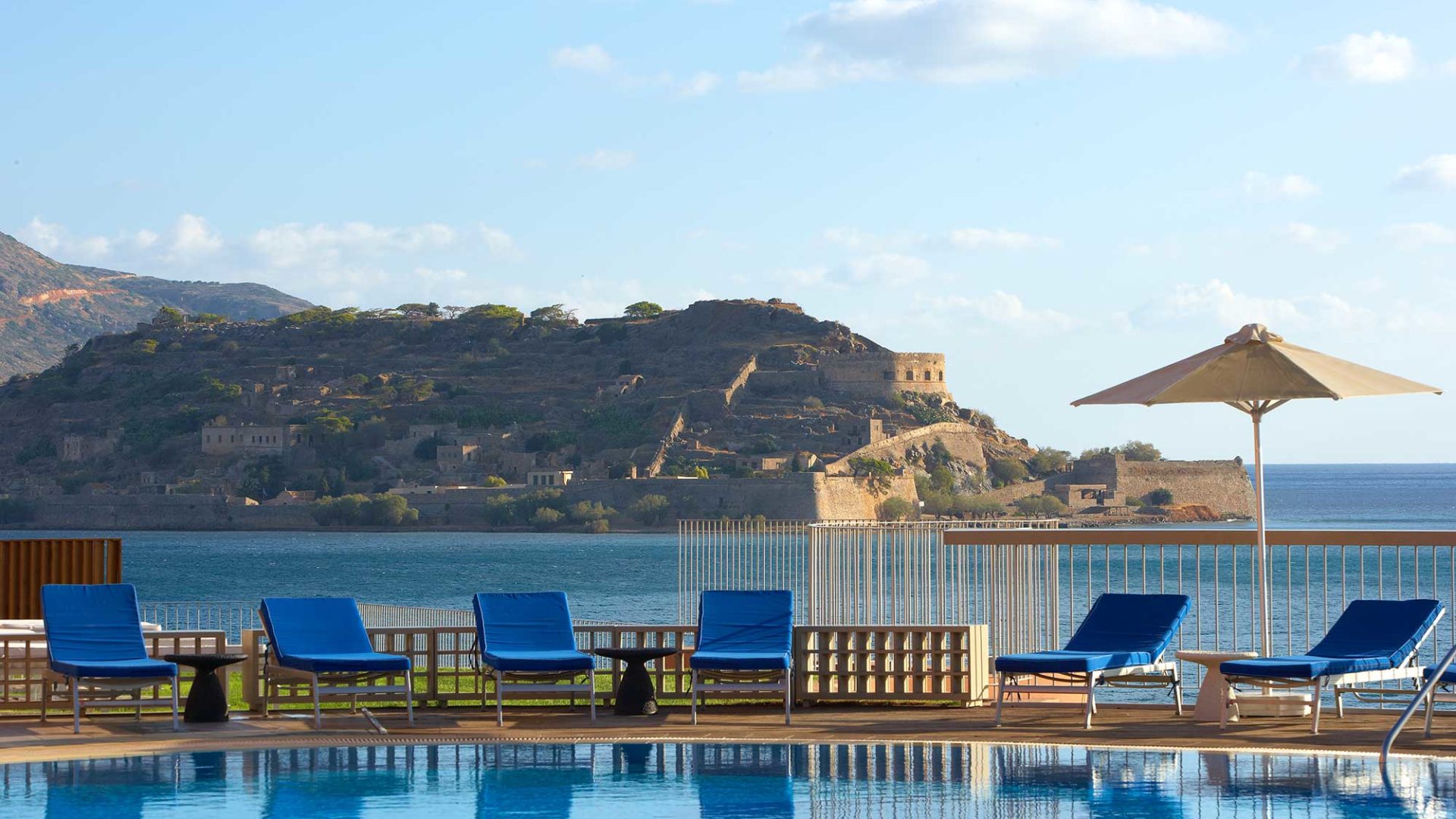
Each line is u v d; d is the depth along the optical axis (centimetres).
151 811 1052
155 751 1295
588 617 5844
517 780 1160
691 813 1041
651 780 1157
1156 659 1421
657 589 8869
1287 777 1143
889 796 1088
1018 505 19788
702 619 1502
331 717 1511
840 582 1802
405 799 1091
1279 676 1293
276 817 1031
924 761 1227
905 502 18875
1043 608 1728
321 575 11969
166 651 1773
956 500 19912
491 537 19300
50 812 1048
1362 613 1407
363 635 1498
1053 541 1573
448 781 1159
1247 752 1248
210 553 16012
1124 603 1479
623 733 1383
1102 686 1507
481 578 11212
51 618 1436
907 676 1571
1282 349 1455
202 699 1466
